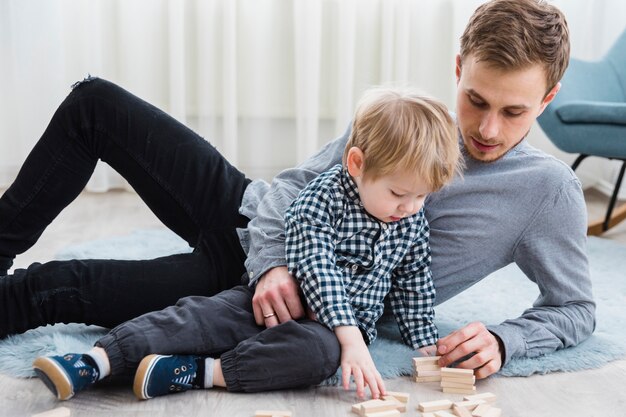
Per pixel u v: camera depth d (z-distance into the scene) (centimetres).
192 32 288
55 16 272
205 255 128
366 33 296
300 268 113
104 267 121
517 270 188
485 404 105
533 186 122
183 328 109
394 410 102
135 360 106
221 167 136
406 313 126
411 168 109
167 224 139
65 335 126
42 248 199
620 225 253
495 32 111
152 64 285
